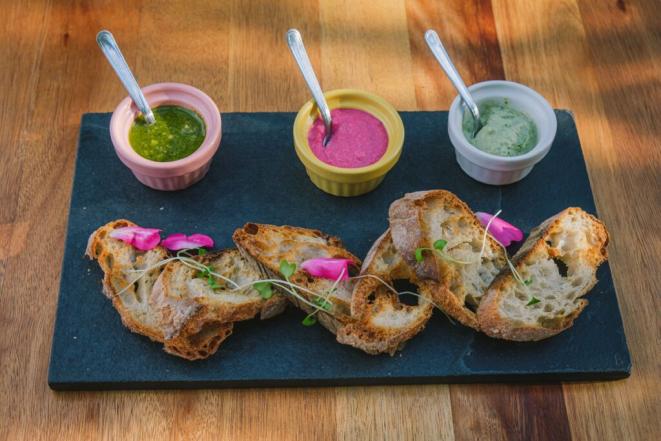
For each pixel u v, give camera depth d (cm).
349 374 58
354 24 74
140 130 62
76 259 61
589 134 70
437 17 75
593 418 59
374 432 58
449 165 66
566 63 73
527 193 66
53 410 58
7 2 73
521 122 64
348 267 60
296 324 59
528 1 76
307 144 62
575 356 59
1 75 70
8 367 59
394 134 62
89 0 74
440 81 72
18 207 65
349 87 71
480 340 59
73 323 59
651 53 74
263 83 71
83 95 70
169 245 61
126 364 58
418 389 59
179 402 58
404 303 60
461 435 58
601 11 76
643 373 60
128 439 57
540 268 60
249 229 60
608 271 63
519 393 59
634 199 67
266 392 59
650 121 71
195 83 71
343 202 65
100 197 64
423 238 57
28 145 67
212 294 57
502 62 73
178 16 74
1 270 62
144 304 58
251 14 74
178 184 63
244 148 67
